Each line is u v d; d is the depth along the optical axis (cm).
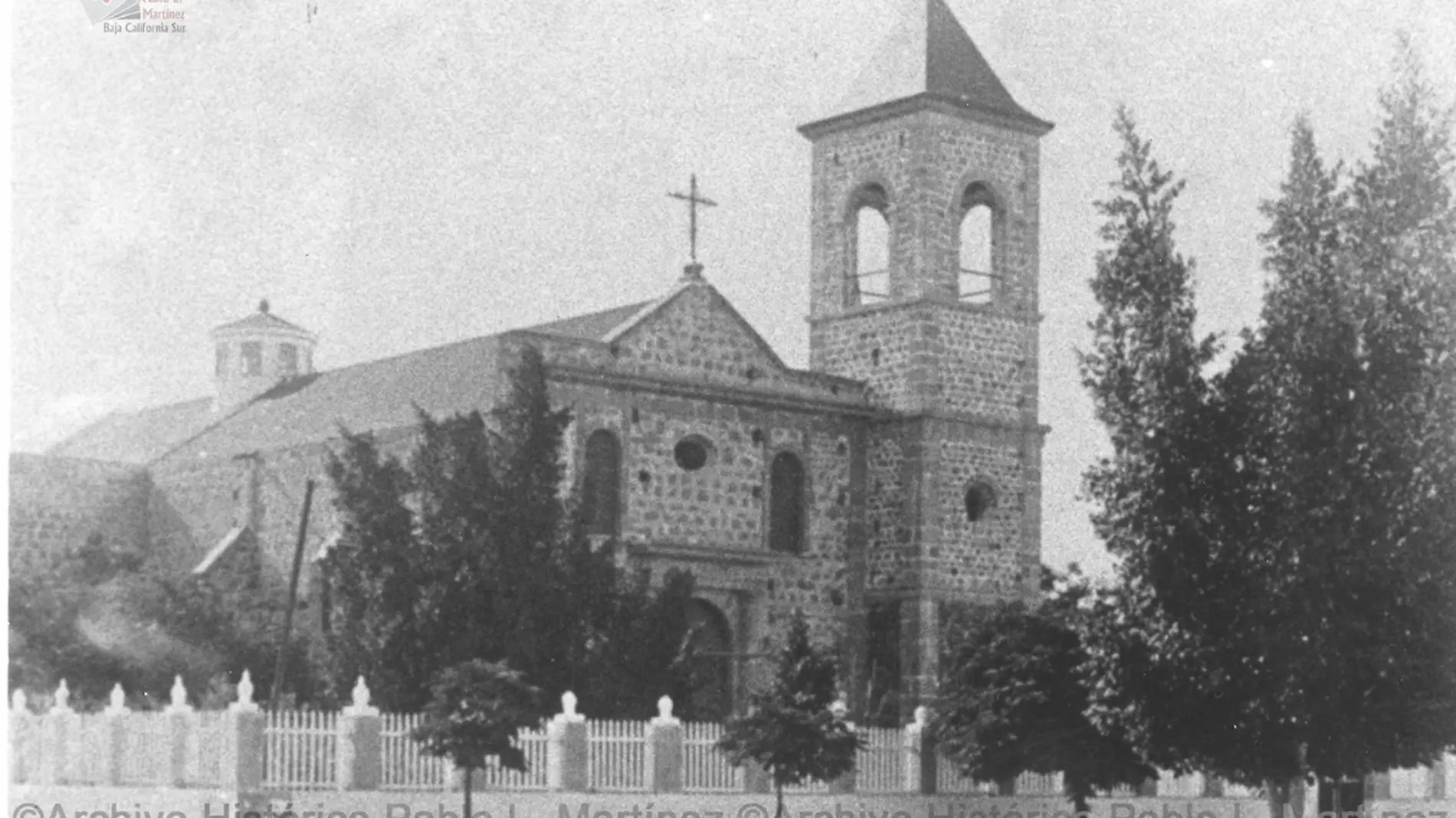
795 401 7138
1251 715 4634
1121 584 4722
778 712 5341
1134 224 4809
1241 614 4612
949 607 7062
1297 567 4512
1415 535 4494
